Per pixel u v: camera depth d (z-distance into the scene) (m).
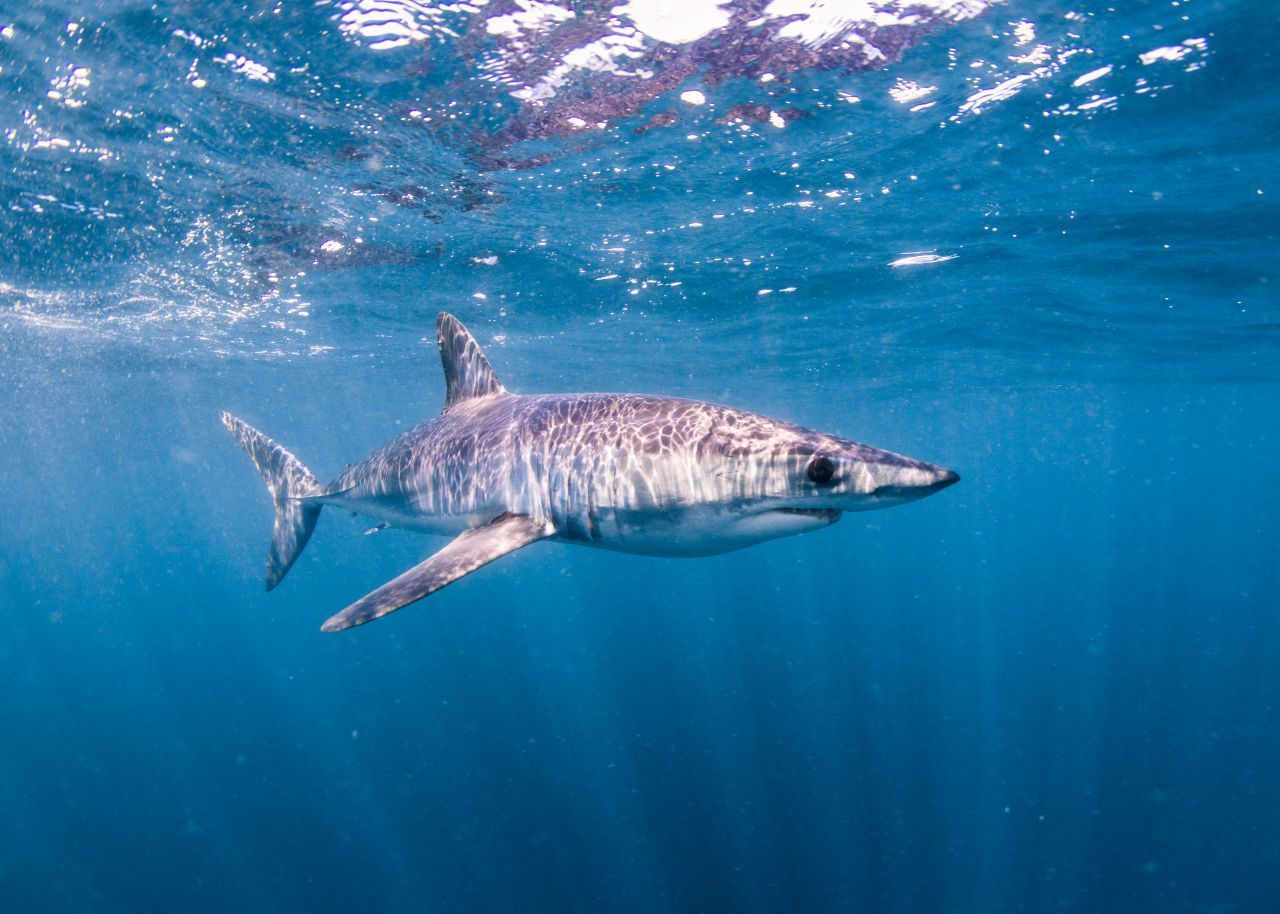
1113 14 6.91
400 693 26.27
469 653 34.03
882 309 18.36
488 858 13.03
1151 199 11.32
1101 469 89.25
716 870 12.16
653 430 4.45
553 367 26.28
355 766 18.39
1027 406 38.94
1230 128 9.00
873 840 13.05
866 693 22.22
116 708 30.16
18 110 8.39
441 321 6.86
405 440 6.84
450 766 17.75
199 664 40.34
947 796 14.79
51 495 59.84
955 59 7.68
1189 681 23.55
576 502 4.71
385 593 3.88
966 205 11.64
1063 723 19.11
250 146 9.42
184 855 14.48
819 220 12.34
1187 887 11.78
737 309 18.27
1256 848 12.84
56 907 13.12
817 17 6.94
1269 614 44.56
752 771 16.05
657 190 11.05
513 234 12.96
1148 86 8.12
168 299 16.45
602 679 26.53
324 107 8.48
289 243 13.21
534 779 16.41
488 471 5.49
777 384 30.28
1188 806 14.41
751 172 10.42
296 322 19.33
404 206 11.59
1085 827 13.60
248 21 6.92
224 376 26.89
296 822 15.41
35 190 10.42
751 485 3.98
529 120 8.86
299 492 8.82
